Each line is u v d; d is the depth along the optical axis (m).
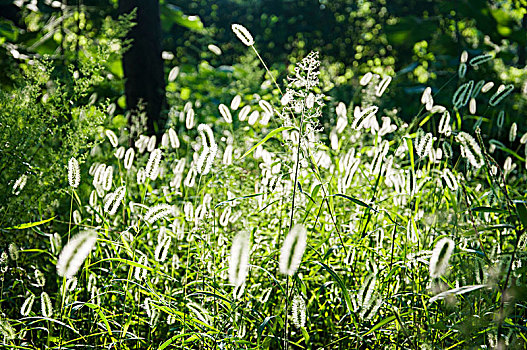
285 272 1.60
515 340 2.37
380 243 2.93
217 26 23.52
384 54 20.36
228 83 11.19
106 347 2.61
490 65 10.95
